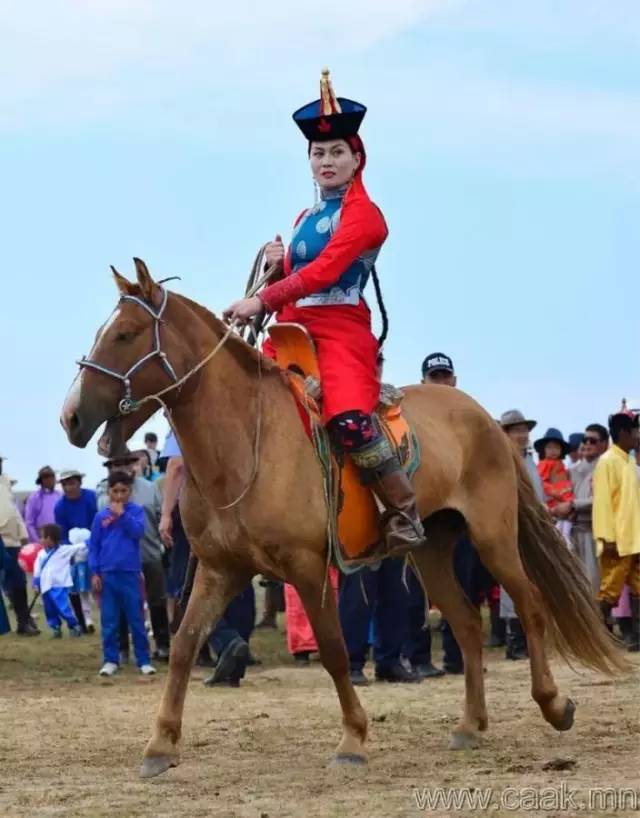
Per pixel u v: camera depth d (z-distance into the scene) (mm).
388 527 11008
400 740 12328
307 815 9086
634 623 20578
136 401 10328
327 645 10758
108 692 16969
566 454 22859
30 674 19047
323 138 11305
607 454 20531
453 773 10516
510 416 19391
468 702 12016
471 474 12148
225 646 16766
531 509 12500
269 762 11336
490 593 20891
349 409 10766
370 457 10805
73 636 24297
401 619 16797
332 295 11062
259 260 11617
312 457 10688
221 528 10602
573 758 11000
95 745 12578
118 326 10328
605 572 20469
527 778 10156
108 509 19094
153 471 26344
